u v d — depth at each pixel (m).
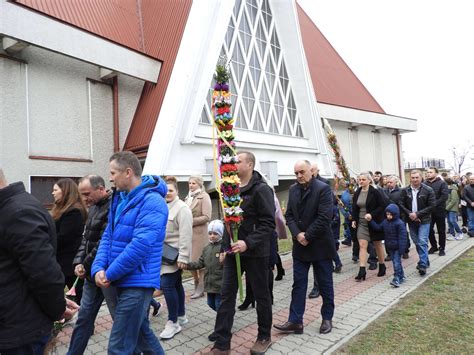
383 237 6.50
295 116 15.07
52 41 8.32
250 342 4.09
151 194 2.90
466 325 4.32
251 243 3.57
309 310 5.16
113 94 10.50
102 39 9.48
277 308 5.30
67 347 4.07
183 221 4.29
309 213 4.29
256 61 13.27
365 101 23.66
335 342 3.99
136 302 2.75
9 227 2.10
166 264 4.21
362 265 6.62
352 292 5.92
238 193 3.62
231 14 11.21
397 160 24.83
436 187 8.62
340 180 9.60
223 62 4.37
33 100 8.66
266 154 12.75
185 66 9.97
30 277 2.11
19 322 2.14
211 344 4.05
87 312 3.28
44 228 2.23
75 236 4.19
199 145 10.34
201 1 10.54
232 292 3.70
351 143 21.39
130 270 2.68
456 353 3.65
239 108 12.27
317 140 15.27
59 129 9.17
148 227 2.75
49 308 2.22
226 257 3.76
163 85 10.83
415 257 8.54
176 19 11.94
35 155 8.62
